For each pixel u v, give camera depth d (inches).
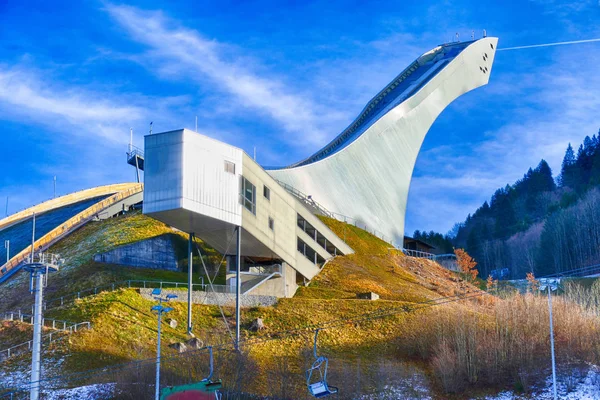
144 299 2662.4
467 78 6471.5
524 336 2642.7
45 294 2847.0
